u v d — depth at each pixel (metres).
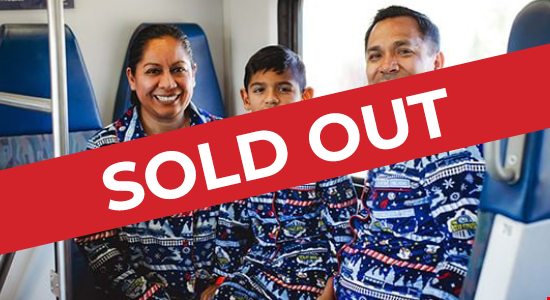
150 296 2.15
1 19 2.32
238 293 2.13
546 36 1.22
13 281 2.15
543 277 1.28
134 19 2.68
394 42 2.01
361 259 1.93
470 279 1.36
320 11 2.55
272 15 2.65
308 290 2.08
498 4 1.93
